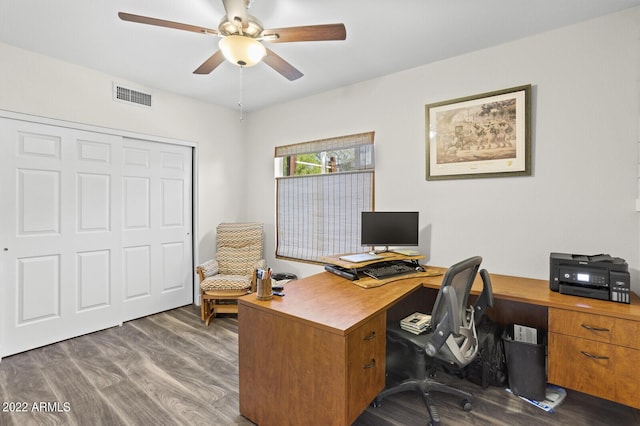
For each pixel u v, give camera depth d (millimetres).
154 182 3572
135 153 3400
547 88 2371
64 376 2311
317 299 1918
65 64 2840
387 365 2430
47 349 2725
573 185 2297
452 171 2785
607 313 1736
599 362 1765
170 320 3422
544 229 2410
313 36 1847
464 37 2432
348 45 2549
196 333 3088
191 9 2051
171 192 3734
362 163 3318
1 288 2568
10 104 2559
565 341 1861
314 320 1573
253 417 1836
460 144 2738
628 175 2119
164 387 2182
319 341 1543
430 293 2891
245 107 4184
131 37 2424
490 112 2592
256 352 1816
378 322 1764
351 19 2174
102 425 1811
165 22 1716
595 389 1781
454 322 1609
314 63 2875
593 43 2205
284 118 3996
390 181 3145
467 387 2246
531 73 2426
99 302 3127
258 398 1810
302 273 3877
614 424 1850
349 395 1502
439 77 2834
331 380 1509
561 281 2072
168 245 3719
